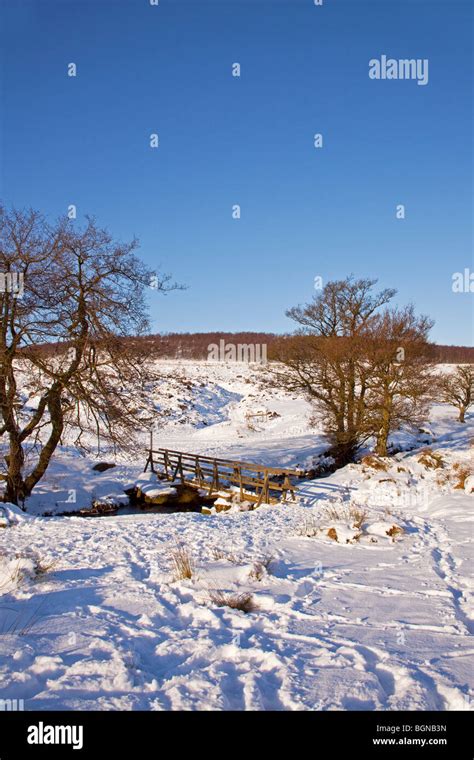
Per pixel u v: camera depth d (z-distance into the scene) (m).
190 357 68.44
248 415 39.78
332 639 5.78
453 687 4.62
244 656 5.25
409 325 23.05
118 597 7.16
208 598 7.12
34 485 18.66
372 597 7.39
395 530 11.45
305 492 19.33
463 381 36.62
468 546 10.66
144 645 5.54
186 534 11.83
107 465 23.89
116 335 16.19
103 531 12.09
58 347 16.30
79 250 15.66
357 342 23.22
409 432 30.05
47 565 8.80
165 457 23.89
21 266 15.10
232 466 20.42
